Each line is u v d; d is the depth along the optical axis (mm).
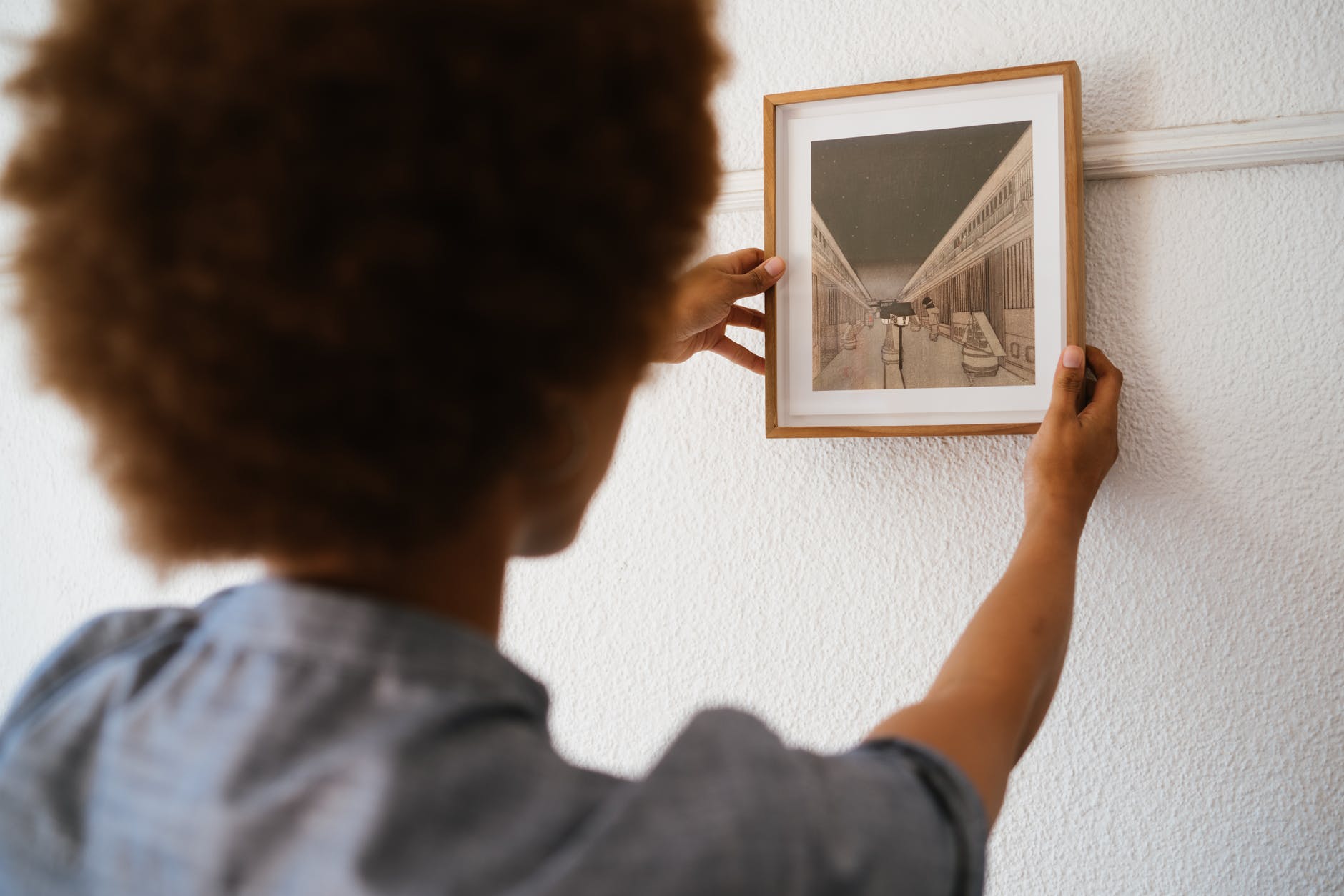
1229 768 801
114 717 329
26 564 1131
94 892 300
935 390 841
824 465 903
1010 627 506
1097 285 829
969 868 348
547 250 305
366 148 275
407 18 282
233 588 394
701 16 354
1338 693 773
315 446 288
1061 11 831
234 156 268
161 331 275
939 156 837
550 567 985
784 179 880
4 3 1085
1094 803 835
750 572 926
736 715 357
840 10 894
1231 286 798
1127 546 824
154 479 297
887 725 408
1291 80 779
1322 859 777
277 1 273
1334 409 774
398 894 268
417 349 287
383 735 297
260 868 280
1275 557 789
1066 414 701
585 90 305
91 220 272
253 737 300
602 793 322
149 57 271
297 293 272
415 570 344
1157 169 804
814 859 302
